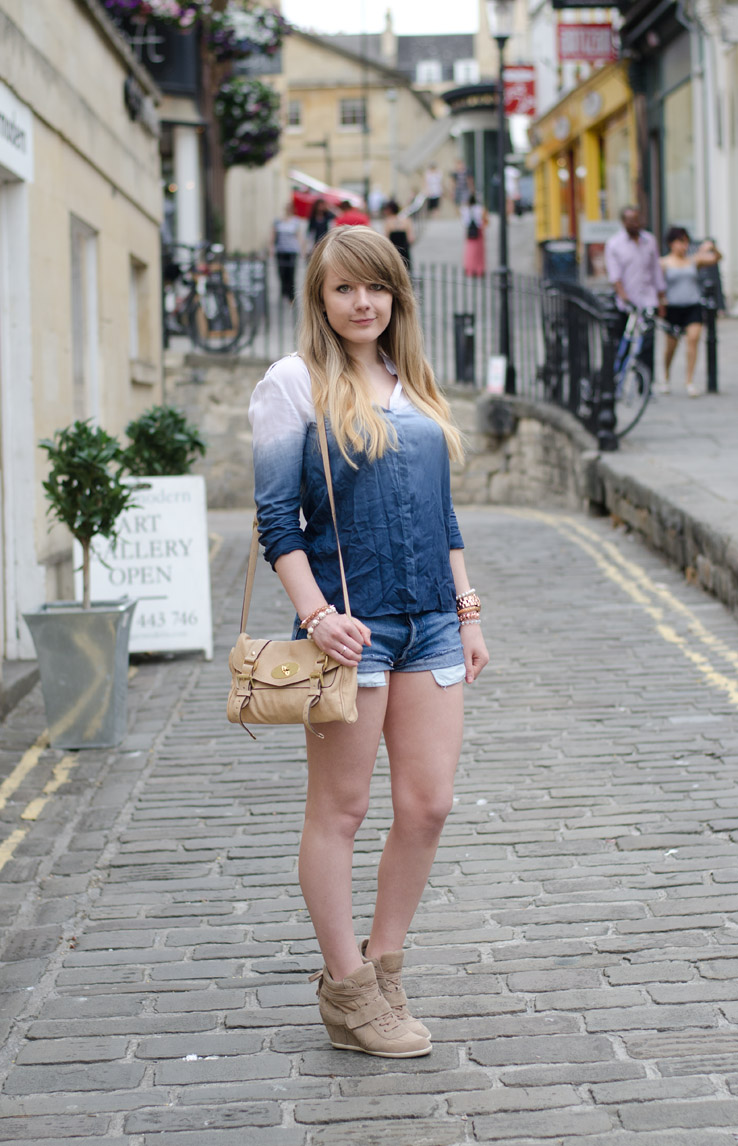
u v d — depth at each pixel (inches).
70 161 318.3
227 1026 123.6
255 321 610.9
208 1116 108.8
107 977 134.5
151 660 276.2
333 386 109.7
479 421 556.7
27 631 267.3
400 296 114.7
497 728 213.0
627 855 160.2
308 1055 117.9
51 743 214.8
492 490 561.3
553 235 1228.5
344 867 114.5
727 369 591.5
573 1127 105.0
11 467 265.9
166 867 163.6
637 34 883.4
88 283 358.9
